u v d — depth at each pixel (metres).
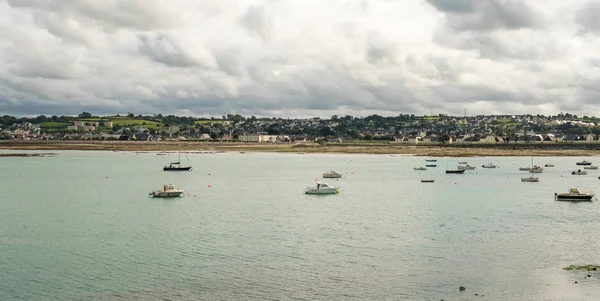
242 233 59.69
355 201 87.12
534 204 83.12
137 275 43.97
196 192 100.31
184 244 54.38
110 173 146.25
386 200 88.56
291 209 77.81
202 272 44.66
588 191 103.50
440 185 115.12
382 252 50.75
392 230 61.19
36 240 56.81
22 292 40.19
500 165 182.75
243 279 42.72
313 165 182.38
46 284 41.91
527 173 149.62
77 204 83.81
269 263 47.16
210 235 58.66
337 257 49.00
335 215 72.06
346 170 160.00
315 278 42.84
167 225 64.81
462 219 68.62
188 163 192.38
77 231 61.41
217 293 39.66
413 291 39.53
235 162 199.62
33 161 198.62
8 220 69.12
